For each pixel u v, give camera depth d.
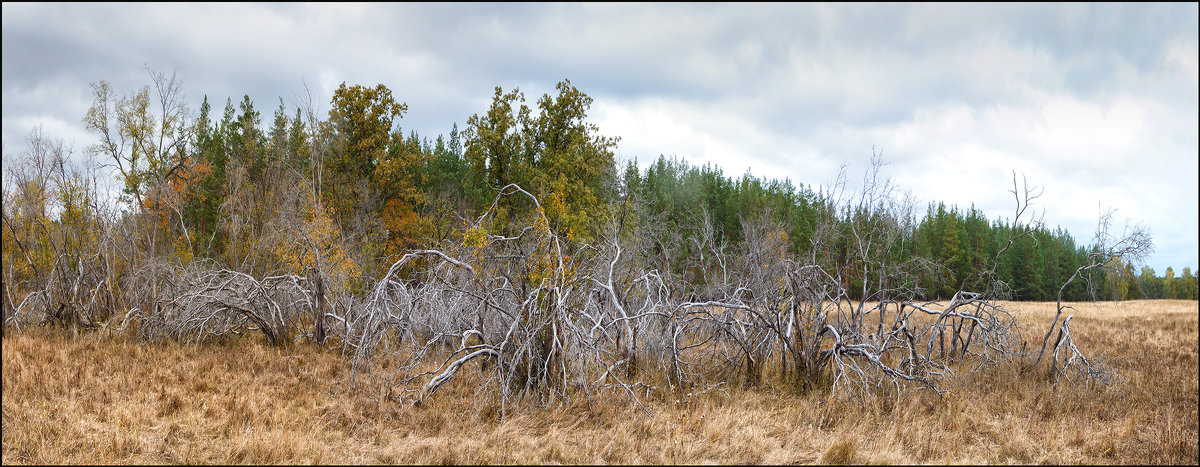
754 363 13.36
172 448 8.63
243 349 16.30
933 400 11.95
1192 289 51.66
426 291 13.56
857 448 9.01
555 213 12.80
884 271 14.91
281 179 33.62
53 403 10.41
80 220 22.56
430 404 10.95
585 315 11.89
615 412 10.76
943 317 14.96
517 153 36.03
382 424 9.73
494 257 11.81
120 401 10.52
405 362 14.01
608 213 25.42
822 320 13.07
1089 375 13.96
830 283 14.00
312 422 9.82
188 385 11.90
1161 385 13.79
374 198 33.97
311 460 8.21
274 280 18.56
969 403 11.58
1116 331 24.91
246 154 45.44
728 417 10.29
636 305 14.55
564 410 10.60
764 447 9.07
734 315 14.86
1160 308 39.12
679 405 11.27
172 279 19.41
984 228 69.31
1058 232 63.19
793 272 13.28
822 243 14.27
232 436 9.02
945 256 58.09
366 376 12.97
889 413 11.18
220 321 16.91
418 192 38.91
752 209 54.12
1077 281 58.88
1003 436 9.73
